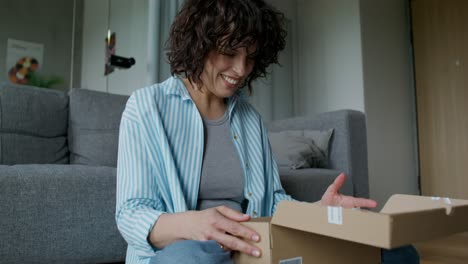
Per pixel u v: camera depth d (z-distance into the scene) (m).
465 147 3.51
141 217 0.69
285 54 4.11
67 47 3.43
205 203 0.84
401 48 3.92
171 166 0.78
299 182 1.81
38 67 3.28
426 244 2.49
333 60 3.84
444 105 3.67
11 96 1.55
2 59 3.14
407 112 3.88
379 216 0.41
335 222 0.46
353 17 3.65
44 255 1.03
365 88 3.55
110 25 3.10
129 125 0.81
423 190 3.79
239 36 0.78
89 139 1.68
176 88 0.87
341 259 0.63
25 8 3.25
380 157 3.57
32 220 1.01
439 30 3.73
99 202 1.12
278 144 2.31
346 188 2.14
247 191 0.88
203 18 0.79
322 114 2.45
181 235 0.64
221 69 0.82
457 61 3.59
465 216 0.51
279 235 0.56
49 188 1.04
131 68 2.93
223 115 0.91
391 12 3.87
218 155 0.86
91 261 1.11
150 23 2.72
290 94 4.12
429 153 3.77
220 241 0.59
